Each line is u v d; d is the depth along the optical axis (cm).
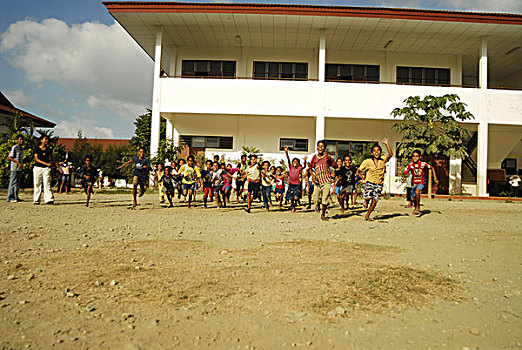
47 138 1081
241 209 1121
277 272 403
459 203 1467
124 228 670
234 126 2031
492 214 1063
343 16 1659
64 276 376
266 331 267
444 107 1666
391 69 2039
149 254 476
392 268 428
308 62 2033
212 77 1934
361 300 327
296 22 1725
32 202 1137
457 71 2052
